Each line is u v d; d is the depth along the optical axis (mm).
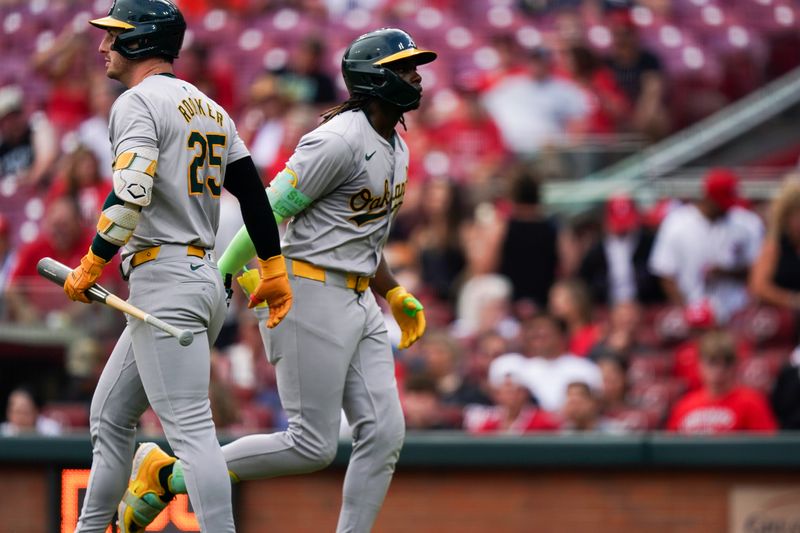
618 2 48812
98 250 14094
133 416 15406
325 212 15820
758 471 20219
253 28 48000
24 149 43688
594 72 45188
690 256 34219
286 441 15938
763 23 49781
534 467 20422
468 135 40969
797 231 32938
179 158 14562
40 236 36125
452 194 35844
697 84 47781
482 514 20453
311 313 15750
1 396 29344
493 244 34375
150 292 14602
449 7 48906
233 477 16156
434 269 35031
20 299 29688
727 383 26078
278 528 20375
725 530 20203
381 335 16438
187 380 14625
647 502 20344
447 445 20375
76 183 38031
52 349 29453
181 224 14703
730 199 34312
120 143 14164
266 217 14984
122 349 15328
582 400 26141
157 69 14930
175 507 19469
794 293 32906
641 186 37625
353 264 15977
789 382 26938
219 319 15250
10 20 49188
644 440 20234
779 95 44062
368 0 48781
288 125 39656
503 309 33375
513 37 47094
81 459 20219
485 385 28641
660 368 30406
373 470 16109
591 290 34688
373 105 15953
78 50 46812
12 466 20344
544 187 37938
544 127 42875
